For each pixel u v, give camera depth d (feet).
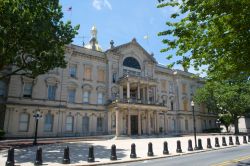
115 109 123.03
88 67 135.33
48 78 118.01
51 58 71.72
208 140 82.07
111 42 146.30
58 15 76.79
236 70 34.01
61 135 115.34
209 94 162.61
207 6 26.50
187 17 30.32
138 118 130.82
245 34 27.61
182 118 176.65
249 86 145.28
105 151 68.03
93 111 129.70
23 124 106.52
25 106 107.76
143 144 88.89
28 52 71.46
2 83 106.52
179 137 127.44
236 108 145.07
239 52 30.22
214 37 30.09
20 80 109.81
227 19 26.73
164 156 60.13
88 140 103.91
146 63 160.04
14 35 63.62
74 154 61.62
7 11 59.93
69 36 78.13
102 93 137.08
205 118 199.41
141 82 137.90
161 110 142.20
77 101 126.31
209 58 35.86
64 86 122.62
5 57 66.59
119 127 123.44
